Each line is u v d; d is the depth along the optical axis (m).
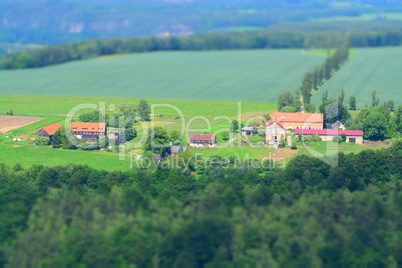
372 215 91.94
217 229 89.19
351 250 85.19
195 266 83.06
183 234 88.44
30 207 95.56
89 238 87.19
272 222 90.69
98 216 92.88
